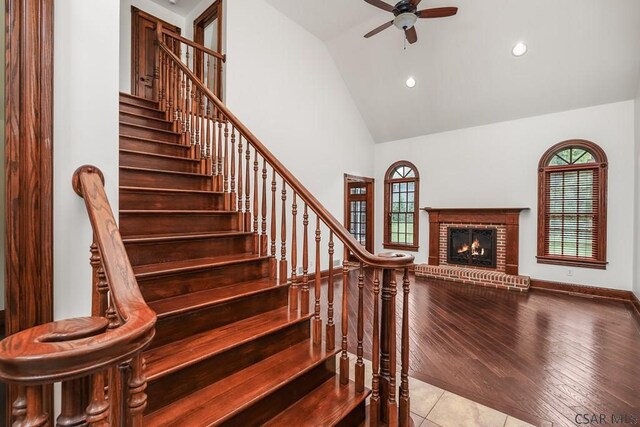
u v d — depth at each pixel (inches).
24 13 43.5
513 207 208.8
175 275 71.3
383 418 63.8
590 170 182.5
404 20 134.9
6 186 43.3
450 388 86.4
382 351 64.6
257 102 171.5
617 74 163.5
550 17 154.9
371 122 266.1
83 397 24.4
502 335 123.0
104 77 53.1
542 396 82.6
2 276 101.6
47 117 45.4
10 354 19.9
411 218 263.0
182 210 96.3
